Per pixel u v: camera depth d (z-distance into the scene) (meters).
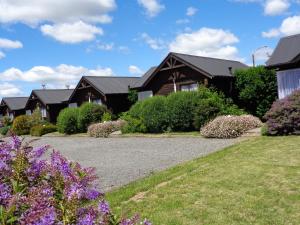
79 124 28.23
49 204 2.79
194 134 18.05
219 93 22.41
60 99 42.47
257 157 10.06
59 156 3.32
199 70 23.41
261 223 5.62
